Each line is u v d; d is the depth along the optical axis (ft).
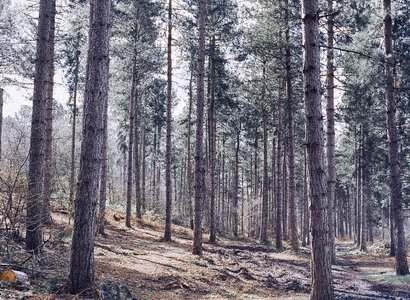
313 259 26.35
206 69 86.84
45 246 35.37
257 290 38.40
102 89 24.88
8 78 60.18
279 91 89.25
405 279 47.67
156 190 156.66
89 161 24.30
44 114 33.60
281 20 71.46
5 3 59.62
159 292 30.81
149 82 88.99
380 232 229.66
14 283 22.74
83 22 57.21
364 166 102.22
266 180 98.12
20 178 29.94
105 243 50.93
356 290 43.73
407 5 52.49
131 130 78.43
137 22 73.67
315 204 26.55
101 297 23.11
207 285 36.52
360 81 52.29
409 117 69.31
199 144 54.13
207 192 113.60
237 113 109.81
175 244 64.54
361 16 48.29
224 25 80.38
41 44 34.24
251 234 147.13
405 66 49.62
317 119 27.02
